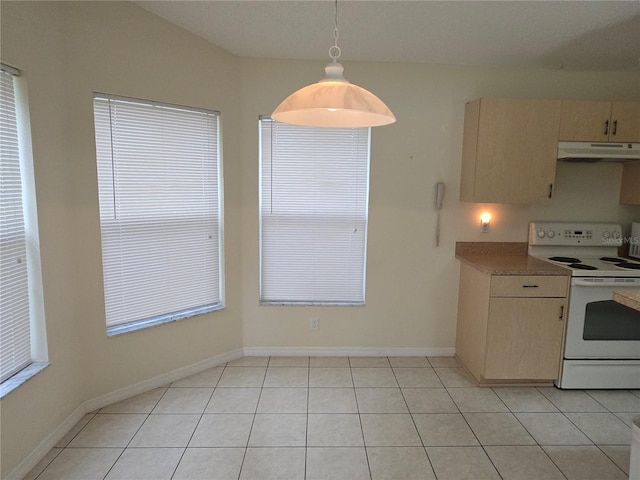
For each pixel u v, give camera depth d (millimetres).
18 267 1938
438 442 2197
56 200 2105
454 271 3236
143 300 2639
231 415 2426
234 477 1920
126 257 2520
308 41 2650
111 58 2287
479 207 3184
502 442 2203
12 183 1888
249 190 3072
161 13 2395
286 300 3244
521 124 2787
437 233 3195
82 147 2227
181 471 1952
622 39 2502
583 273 2607
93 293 2363
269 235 3191
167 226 2701
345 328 3266
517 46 2650
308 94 1321
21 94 1896
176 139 2672
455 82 3059
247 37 2615
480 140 2805
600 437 2256
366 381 2877
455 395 2693
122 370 2551
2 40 1742
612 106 2779
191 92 2670
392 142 3098
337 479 1915
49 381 2080
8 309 1875
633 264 2824
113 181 2404
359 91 1355
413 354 3279
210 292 3025
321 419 2400
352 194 3174
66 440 2160
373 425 2346
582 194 3205
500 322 2668
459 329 3209
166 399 2590
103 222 2389
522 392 2734
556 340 2697
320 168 3137
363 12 2205
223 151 2906
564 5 2074
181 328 2836
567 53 2752
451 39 2561
